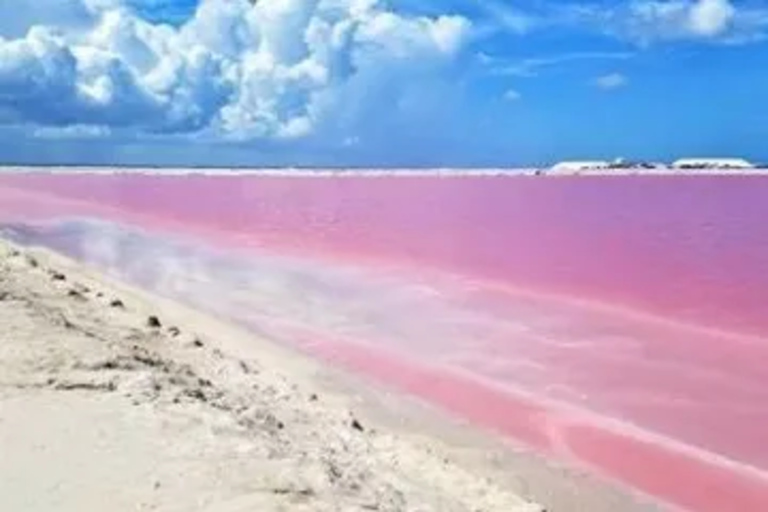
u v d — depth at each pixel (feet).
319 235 147.23
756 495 36.96
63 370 36.14
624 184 354.13
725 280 93.50
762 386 53.26
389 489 29.84
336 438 37.55
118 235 146.20
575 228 156.35
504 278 97.40
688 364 58.85
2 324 43.01
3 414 30.27
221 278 97.35
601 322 73.00
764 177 422.82
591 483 37.93
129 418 30.50
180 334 56.29
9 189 308.81
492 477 37.86
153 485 24.64
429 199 266.36
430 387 52.90
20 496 23.76
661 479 38.70
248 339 64.13
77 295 65.57
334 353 61.31
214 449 27.81
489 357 61.00
